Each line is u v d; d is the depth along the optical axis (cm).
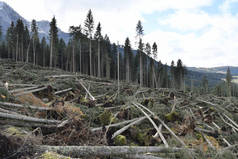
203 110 1056
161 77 5234
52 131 373
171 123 679
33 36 3638
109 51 4475
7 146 211
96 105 755
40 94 734
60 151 251
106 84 1420
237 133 688
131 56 4141
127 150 320
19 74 1070
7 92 521
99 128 444
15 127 329
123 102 870
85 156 273
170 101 1131
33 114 450
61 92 892
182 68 4666
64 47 4906
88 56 4288
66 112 480
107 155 296
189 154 386
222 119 868
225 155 430
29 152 226
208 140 560
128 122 580
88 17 2912
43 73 1311
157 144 485
